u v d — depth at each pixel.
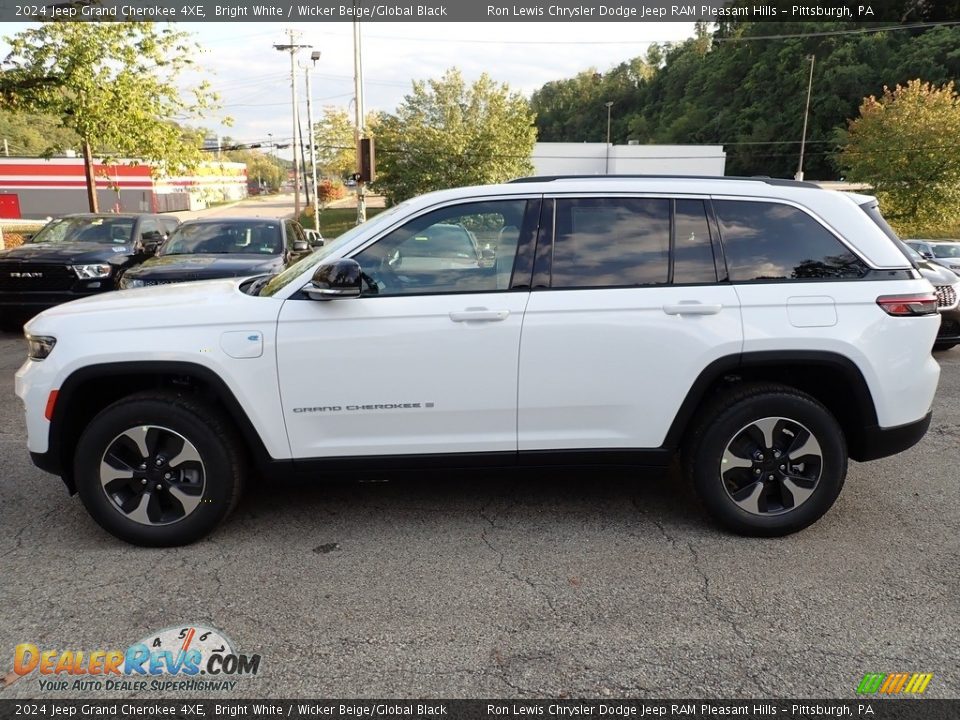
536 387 3.54
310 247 9.81
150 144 17.70
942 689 2.56
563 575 3.35
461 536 3.75
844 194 3.77
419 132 36.56
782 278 3.59
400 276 3.56
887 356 3.55
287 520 3.94
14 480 4.51
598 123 120.56
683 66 105.62
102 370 3.44
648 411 3.58
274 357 3.46
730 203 3.65
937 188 36.16
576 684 2.60
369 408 3.53
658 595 3.17
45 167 52.31
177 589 3.22
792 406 3.55
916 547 3.62
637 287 3.54
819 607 3.07
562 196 3.63
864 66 74.31
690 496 4.02
